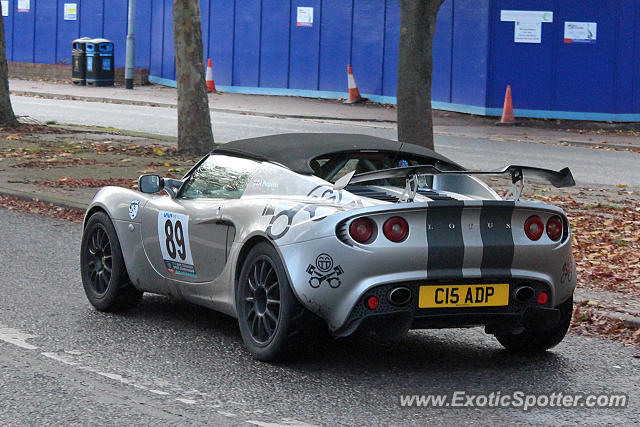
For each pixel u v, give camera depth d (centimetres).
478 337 871
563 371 761
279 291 729
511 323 744
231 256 780
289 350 729
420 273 707
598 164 2355
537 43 3434
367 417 631
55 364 732
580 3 3419
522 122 3384
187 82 2203
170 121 3072
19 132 2542
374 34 3778
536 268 743
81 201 1542
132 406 639
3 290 988
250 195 798
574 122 3438
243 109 3469
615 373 759
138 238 883
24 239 1283
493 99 3456
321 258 702
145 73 4431
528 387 713
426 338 859
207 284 814
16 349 770
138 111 3384
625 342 859
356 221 700
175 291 864
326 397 671
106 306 905
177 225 839
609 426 629
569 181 737
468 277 716
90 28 4684
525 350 816
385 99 3762
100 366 731
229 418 619
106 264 915
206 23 4191
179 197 870
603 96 3450
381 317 705
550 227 754
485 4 3428
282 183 779
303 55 3962
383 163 817
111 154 2170
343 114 3394
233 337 831
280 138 852
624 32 3438
